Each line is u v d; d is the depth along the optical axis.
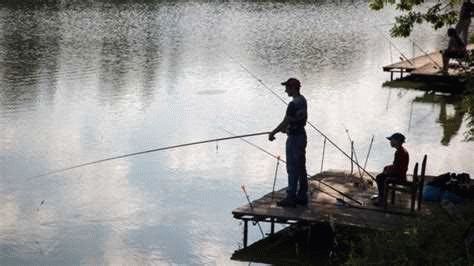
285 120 13.12
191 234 13.70
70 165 17.81
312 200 13.79
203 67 32.12
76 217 14.50
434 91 27.89
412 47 38.97
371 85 28.89
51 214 14.63
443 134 21.53
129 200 15.48
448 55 28.16
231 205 15.28
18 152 18.81
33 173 17.17
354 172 15.94
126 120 22.59
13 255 12.68
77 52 35.59
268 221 13.05
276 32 43.78
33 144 19.59
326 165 18.08
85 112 23.52
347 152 19.36
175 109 24.19
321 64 33.38
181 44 38.66
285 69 31.89
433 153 19.47
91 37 40.59
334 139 20.73
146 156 18.75
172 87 27.78
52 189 16.11
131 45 38.09
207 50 36.78
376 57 35.62
